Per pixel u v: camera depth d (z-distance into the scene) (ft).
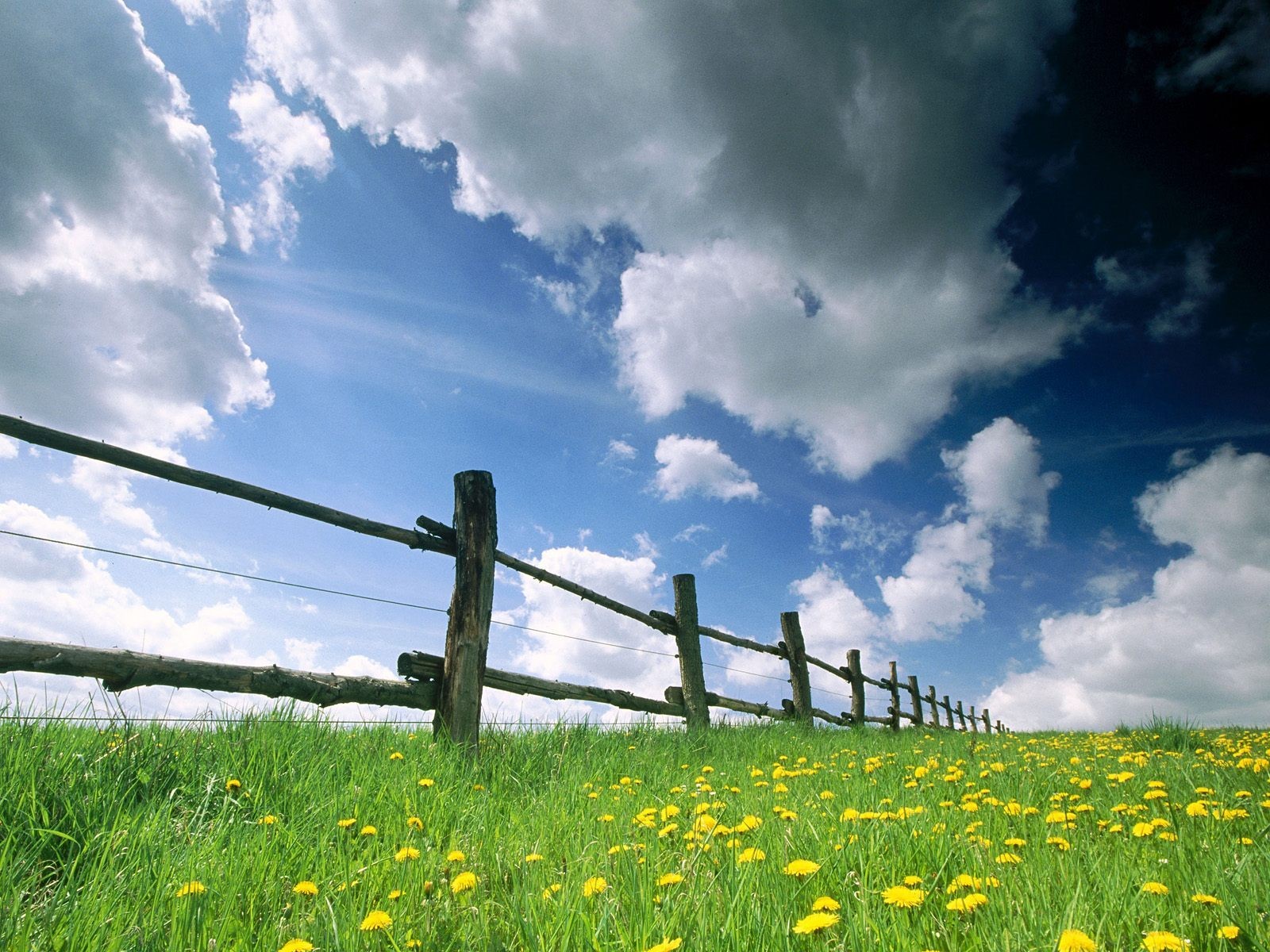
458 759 13.14
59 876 7.12
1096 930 4.98
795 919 5.52
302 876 6.86
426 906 5.90
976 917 5.25
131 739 10.28
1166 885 6.18
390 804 9.51
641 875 6.35
